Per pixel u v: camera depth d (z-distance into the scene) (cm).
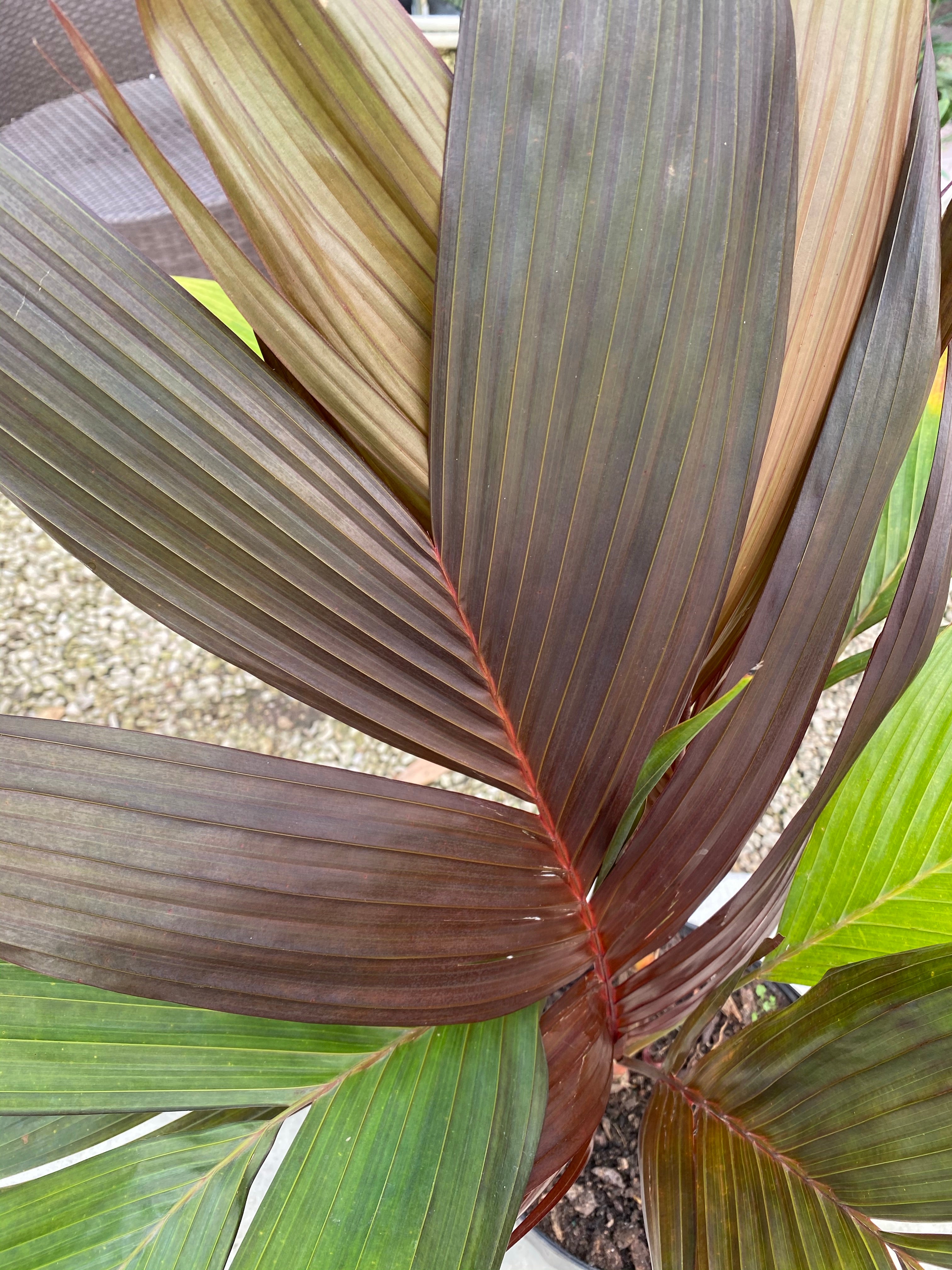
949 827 44
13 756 24
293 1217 31
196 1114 38
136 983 25
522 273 25
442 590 29
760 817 36
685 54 24
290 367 26
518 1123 33
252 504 26
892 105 29
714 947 42
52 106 92
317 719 96
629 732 33
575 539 29
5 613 103
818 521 30
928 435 50
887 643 31
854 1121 33
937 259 28
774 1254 33
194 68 23
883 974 33
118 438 24
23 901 24
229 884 26
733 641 40
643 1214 48
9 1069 31
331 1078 34
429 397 27
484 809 33
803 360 32
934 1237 31
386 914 29
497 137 24
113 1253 31
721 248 26
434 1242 30
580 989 41
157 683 98
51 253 23
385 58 24
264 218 25
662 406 27
